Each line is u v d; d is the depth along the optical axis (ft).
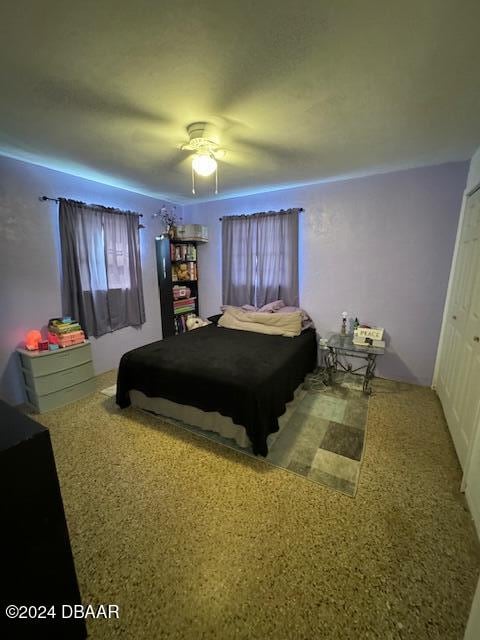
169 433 7.02
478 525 4.35
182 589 3.67
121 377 7.88
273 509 4.85
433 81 4.32
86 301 9.89
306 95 4.71
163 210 12.81
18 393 8.41
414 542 4.25
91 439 6.79
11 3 2.99
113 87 4.48
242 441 6.26
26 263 8.32
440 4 2.99
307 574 3.82
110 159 7.71
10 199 7.84
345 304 10.32
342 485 5.35
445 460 6.00
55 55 3.76
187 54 3.75
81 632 3.15
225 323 11.28
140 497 5.12
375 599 3.53
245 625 3.30
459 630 3.22
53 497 2.82
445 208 8.30
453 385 7.14
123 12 3.12
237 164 8.07
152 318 12.96
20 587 2.64
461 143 6.70
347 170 8.65
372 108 5.12
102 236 10.19
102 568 3.93
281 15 3.17
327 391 9.14
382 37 3.46
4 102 4.91
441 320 8.87
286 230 10.85
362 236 9.62
